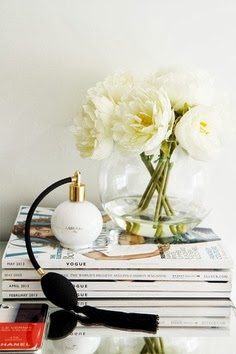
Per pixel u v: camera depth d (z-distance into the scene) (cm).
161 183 72
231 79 85
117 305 69
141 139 64
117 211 75
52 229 71
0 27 80
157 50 83
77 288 68
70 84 84
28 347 56
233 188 90
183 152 69
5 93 83
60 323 65
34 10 80
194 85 65
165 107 62
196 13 82
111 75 73
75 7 81
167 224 73
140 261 67
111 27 82
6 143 85
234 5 82
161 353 60
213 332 65
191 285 69
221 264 68
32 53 82
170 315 67
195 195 74
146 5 81
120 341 62
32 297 69
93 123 68
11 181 87
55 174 88
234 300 73
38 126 85
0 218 89
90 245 72
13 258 67
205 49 83
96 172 88
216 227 91
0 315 63
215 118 66
